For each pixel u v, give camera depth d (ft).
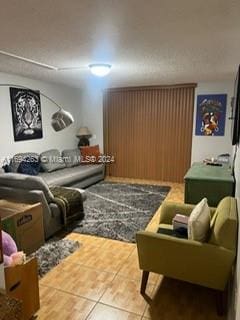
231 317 5.42
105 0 5.40
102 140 20.89
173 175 19.02
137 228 10.96
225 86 16.57
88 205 13.80
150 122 18.94
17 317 3.80
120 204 13.96
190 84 17.20
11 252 6.43
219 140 17.33
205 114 17.35
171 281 7.47
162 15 6.18
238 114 8.90
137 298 6.76
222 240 5.82
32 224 9.05
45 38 7.98
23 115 15.33
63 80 16.44
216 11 5.94
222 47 8.83
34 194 9.57
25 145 15.70
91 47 8.91
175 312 6.28
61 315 6.15
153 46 8.75
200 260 5.95
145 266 6.65
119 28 7.09
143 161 19.71
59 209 10.37
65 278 7.59
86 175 16.85
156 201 14.46
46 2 5.49
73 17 6.31
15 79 14.62
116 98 19.67
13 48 9.09
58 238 10.12
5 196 10.16
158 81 16.56
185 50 9.28
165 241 6.18
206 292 7.02
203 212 6.51
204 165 13.25
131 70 12.89
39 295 6.54
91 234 10.44
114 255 8.88
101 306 6.46
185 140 18.22
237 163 9.30
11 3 5.54
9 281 5.30
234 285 5.76
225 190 9.91
